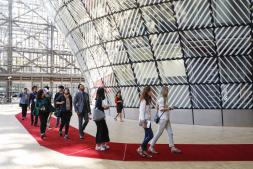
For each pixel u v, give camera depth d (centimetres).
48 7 3819
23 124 1969
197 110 2044
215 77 1989
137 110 2377
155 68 2236
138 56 2323
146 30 2228
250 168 834
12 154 1010
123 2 2303
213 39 1970
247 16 1864
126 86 2472
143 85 2325
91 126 1900
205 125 1997
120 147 1148
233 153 1036
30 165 860
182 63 2103
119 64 2503
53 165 862
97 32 2709
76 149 1102
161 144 1223
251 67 1891
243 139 1353
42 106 1348
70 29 3256
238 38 1906
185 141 1298
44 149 1102
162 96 1034
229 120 1936
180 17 2052
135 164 880
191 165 868
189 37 2048
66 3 2997
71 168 833
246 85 1911
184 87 2103
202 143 1242
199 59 2036
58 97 1370
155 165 869
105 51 2653
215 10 1936
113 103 2661
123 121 2244
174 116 2127
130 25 2323
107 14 2484
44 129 1362
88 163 889
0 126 1842
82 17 2872
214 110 1988
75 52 3522
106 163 891
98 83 2939
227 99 1953
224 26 1923
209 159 946
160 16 2138
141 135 1484
